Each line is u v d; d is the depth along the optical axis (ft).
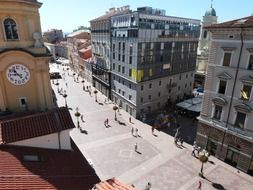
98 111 181.57
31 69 70.79
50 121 61.41
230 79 99.50
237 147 104.27
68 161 58.34
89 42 323.98
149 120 162.81
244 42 91.61
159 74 174.70
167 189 92.27
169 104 191.52
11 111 71.56
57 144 62.13
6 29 64.90
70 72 356.38
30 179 44.78
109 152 118.32
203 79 239.71
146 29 151.23
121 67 177.68
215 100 106.73
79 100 211.20
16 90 70.79
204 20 251.19
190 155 116.98
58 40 635.25
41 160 53.52
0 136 55.47
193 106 163.12
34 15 69.31
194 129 148.66
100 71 226.38
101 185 47.98
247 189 93.15
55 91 242.17
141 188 92.27
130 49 159.22
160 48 167.12
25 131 57.21
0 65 65.72
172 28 171.94
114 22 177.68
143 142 129.70
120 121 160.86
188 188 93.09
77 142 128.47
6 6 62.03
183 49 191.01
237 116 101.30
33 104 75.00
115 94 198.18
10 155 50.83
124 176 99.50
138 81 158.40
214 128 111.34
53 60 454.40
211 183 96.12
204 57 238.27
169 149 122.42
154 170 104.06
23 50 66.90
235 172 103.55
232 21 98.32
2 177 42.16
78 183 50.98
